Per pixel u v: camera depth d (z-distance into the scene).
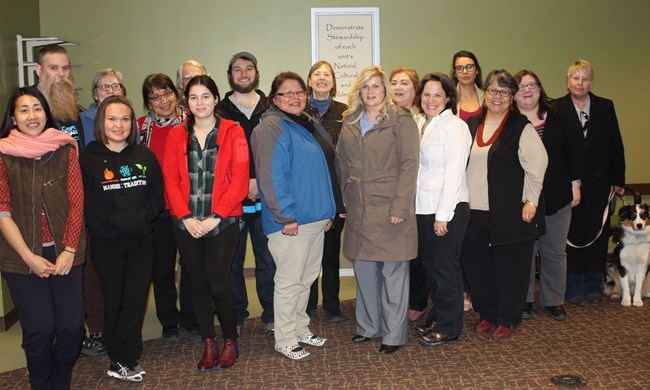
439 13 5.07
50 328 2.53
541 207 3.46
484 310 3.58
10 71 4.17
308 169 3.07
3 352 3.50
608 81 5.26
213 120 3.07
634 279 4.07
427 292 3.86
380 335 3.47
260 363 3.18
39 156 2.55
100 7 4.81
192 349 3.41
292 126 3.09
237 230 3.08
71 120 3.28
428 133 3.26
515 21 5.13
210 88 3.00
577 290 4.19
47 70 3.32
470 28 5.10
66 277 2.59
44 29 4.77
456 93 3.30
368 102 3.19
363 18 5.01
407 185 3.10
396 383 2.89
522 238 3.36
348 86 5.07
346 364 3.14
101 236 2.85
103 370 3.13
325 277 3.84
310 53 5.02
